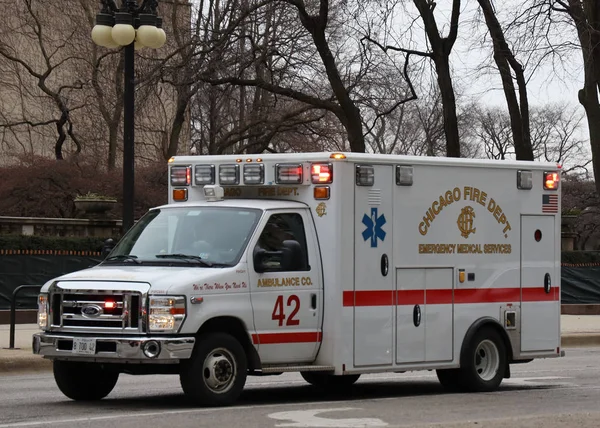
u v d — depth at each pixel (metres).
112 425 12.16
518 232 17.59
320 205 15.29
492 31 36.22
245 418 12.84
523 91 37.66
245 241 14.53
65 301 13.91
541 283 17.88
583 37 34.91
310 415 13.24
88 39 49.28
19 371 20.20
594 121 36.78
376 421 12.64
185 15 48.50
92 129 50.38
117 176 41.47
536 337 17.77
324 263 15.19
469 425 11.30
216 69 38.56
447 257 16.58
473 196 17.00
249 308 14.27
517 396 16.22
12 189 39.44
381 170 15.77
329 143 50.12
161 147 49.50
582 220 81.19
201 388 13.80
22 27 52.19
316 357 15.16
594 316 38.00
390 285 15.80
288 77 41.88
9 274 30.66
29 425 12.17
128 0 22.47
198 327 13.66
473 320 16.89
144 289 13.51
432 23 36.78
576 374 20.64
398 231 15.95
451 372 17.02
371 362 15.52
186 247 14.75
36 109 58.94
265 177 15.67
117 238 32.91
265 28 42.84
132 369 14.26
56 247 31.47
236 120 48.31
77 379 15.01
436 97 40.91
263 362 14.54
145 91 40.09
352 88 40.47
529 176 17.75
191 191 16.33
